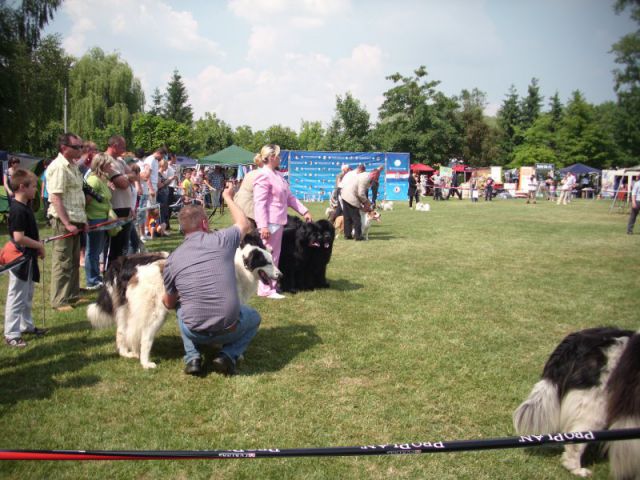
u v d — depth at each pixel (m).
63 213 5.66
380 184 32.81
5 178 11.96
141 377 4.14
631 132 41.31
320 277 7.38
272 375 4.25
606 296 7.09
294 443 3.21
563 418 2.90
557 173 48.69
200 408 3.64
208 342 4.16
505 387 4.10
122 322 4.46
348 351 4.84
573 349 2.93
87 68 40.09
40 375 4.12
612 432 1.89
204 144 60.25
